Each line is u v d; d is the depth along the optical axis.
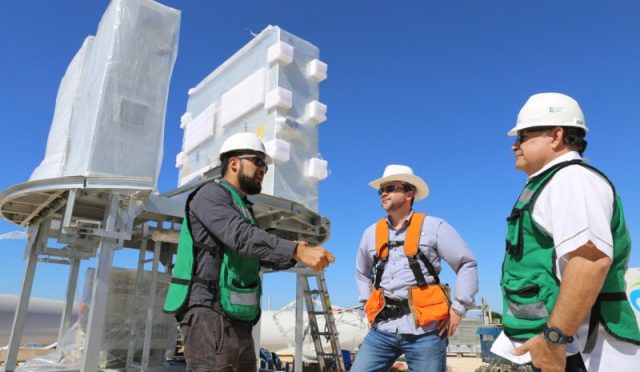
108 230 6.30
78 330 7.91
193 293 2.56
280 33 8.70
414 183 4.08
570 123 2.18
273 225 8.26
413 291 3.62
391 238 3.94
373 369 3.75
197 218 2.66
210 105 10.16
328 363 10.52
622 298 1.92
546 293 1.98
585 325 1.93
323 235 8.77
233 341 2.55
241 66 9.49
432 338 3.56
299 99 8.63
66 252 8.70
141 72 7.00
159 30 7.29
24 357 10.91
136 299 7.92
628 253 1.98
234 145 2.98
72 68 8.45
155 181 6.65
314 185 8.48
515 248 2.14
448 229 3.81
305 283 10.45
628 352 1.86
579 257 1.77
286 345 19.67
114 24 6.93
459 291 3.69
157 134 6.91
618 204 1.96
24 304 7.88
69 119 7.72
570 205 1.85
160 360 8.32
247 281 2.66
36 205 7.75
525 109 2.32
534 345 1.85
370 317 3.85
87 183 6.27
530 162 2.27
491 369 10.94
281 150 7.92
